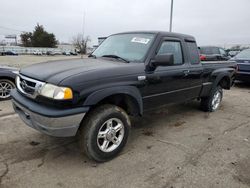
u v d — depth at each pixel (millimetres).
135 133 4121
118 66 3148
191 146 3648
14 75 6121
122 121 3186
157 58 3352
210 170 2969
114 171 2895
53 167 2936
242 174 2902
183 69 4125
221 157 3318
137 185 2633
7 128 4102
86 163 3053
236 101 6887
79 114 2678
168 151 3453
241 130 4418
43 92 2682
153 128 4387
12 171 2812
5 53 52375
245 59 8781
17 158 3117
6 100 6094
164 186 2627
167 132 4207
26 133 3908
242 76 8820
